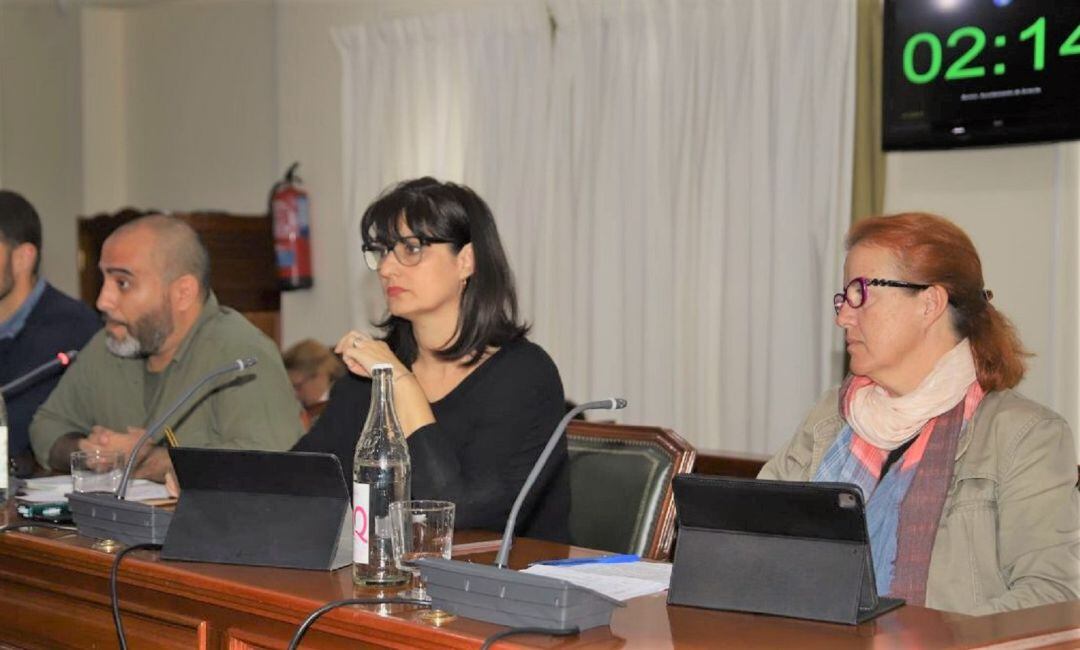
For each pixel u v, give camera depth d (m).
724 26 4.61
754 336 4.53
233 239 6.14
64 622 2.13
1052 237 3.82
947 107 3.94
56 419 3.34
